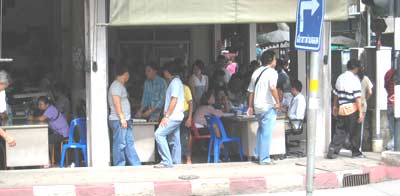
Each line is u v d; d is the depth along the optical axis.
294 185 8.80
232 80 12.78
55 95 12.44
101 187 8.17
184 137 10.34
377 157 10.75
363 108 11.10
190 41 17.89
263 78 9.66
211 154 11.22
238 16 9.73
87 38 9.73
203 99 10.84
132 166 9.82
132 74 13.14
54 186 8.13
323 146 10.72
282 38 19.81
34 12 16.52
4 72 9.91
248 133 10.40
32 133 9.76
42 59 16.45
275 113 9.79
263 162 9.95
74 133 10.34
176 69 9.65
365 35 13.47
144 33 17.61
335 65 12.41
